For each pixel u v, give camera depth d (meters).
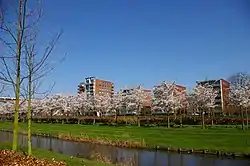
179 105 71.38
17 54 19.03
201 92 66.00
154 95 77.25
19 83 19.47
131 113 99.06
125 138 44.00
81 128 65.94
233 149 30.81
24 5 19.12
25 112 101.25
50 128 69.19
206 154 31.17
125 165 26.31
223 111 83.31
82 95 107.69
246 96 56.41
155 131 51.22
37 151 24.28
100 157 31.12
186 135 43.00
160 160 29.00
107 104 94.06
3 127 77.62
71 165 17.70
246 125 57.50
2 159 18.28
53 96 107.38
